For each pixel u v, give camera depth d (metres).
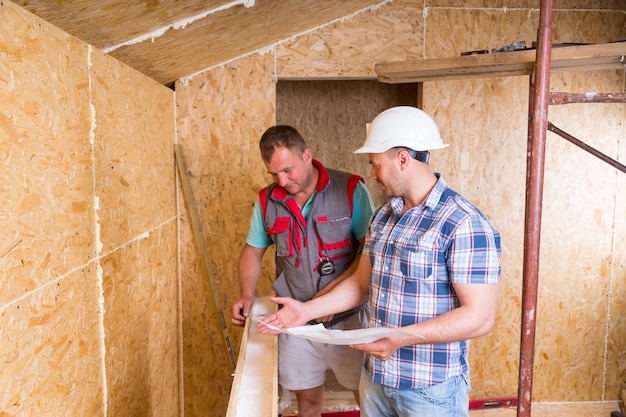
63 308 1.34
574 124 2.95
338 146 3.88
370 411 1.61
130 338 1.95
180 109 2.84
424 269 1.38
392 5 2.83
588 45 1.77
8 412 1.07
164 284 2.54
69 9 1.26
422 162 1.44
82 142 1.46
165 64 2.28
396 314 1.43
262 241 2.21
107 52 1.75
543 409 3.09
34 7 1.18
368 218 2.00
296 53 2.83
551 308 3.08
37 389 1.20
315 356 2.16
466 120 2.94
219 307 2.90
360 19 2.83
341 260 2.02
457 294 1.36
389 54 2.85
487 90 2.92
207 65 2.73
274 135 1.86
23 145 1.12
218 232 2.94
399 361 1.45
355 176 2.04
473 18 2.86
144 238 2.16
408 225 1.43
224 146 2.88
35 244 1.18
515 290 3.06
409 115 1.44
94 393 1.57
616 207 3.01
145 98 2.20
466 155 2.96
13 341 1.08
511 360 3.11
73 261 1.40
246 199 2.92
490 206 3.00
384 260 1.48
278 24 2.38
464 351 1.47
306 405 2.28
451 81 2.91
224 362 3.06
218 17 1.86
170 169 2.71
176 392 2.87
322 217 1.96
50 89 1.25
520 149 2.96
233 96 2.85
